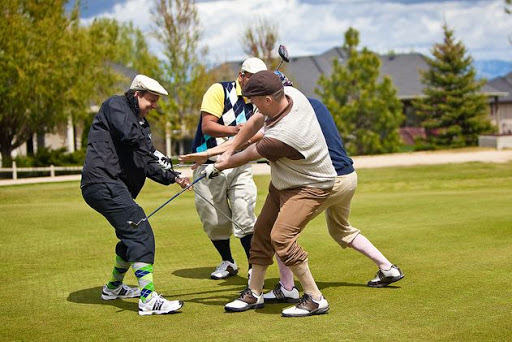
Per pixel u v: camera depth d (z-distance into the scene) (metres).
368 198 12.16
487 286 4.87
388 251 6.45
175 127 29.33
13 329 4.17
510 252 6.14
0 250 7.18
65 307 4.74
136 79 4.61
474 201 10.70
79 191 16.77
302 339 3.76
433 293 4.73
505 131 51.25
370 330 3.88
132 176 4.65
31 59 25.86
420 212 9.46
